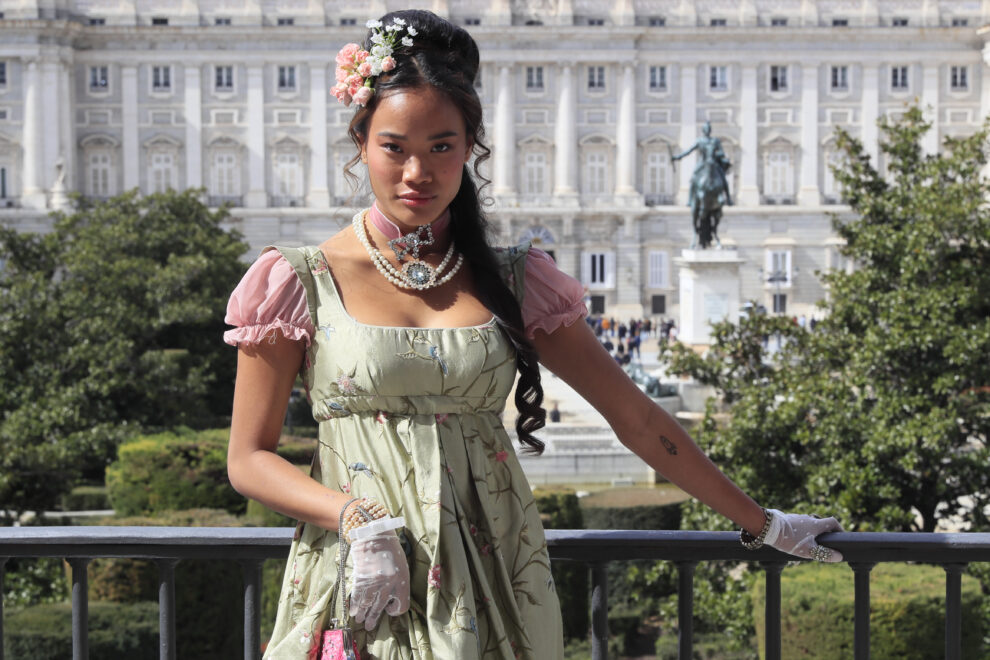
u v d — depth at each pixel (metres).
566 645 20.59
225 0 86.31
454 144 3.95
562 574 20.55
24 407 26.72
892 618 13.38
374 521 3.67
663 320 81.00
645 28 86.06
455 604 3.77
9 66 84.31
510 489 4.04
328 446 3.95
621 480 36.44
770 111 87.50
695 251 45.94
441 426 3.90
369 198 4.29
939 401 19.38
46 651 14.27
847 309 20.88
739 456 19.55
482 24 86.31
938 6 87.25
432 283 4.03
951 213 19.92
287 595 3.95
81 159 86.12
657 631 21.62
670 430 4.32
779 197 88.25
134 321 39.94
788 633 14.29
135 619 14.95
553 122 87.44
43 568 18.48
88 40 85.25
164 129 86.50
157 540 4.65
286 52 86.25
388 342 3.85
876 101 87.38
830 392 19.09
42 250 41.53
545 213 86.31
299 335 3.92
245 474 3.90
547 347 4.28
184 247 49.72
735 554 4.66
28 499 24.73
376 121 3.91
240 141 86.62
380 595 3.63
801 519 4.57
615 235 87.56
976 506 18.62
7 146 84.56
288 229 87.06
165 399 34.31
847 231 22.23
